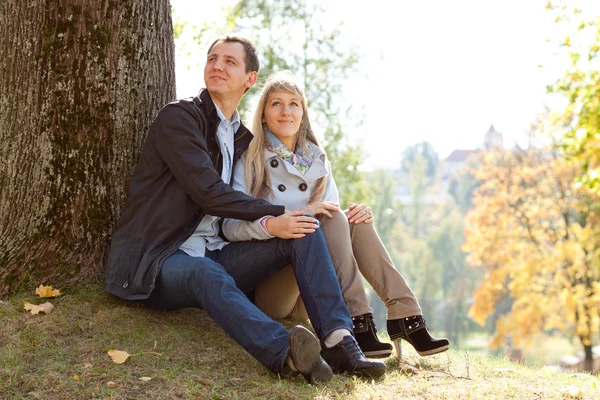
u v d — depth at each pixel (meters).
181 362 3.00
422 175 56.81
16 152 3.54
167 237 3.21
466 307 45.09
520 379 3.51
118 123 3.58
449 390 3.10
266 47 15.87
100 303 3.33
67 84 3.51
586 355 20.23
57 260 3.48
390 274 3.52
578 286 19.98
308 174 3.71
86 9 3.51
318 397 2.76
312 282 3.11
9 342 2.97
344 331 3.07
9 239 3.50
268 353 2.87
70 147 3.52
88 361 2.91
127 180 3.63
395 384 3.10
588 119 10.75
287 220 3.16
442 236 52.12
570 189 21.55
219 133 3.43
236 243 3.40
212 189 3.15
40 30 3.51
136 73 3.63
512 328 23.53
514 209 23.00
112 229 3.59
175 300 3.19
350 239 3.48
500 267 23.83
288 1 15.85
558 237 21.97
